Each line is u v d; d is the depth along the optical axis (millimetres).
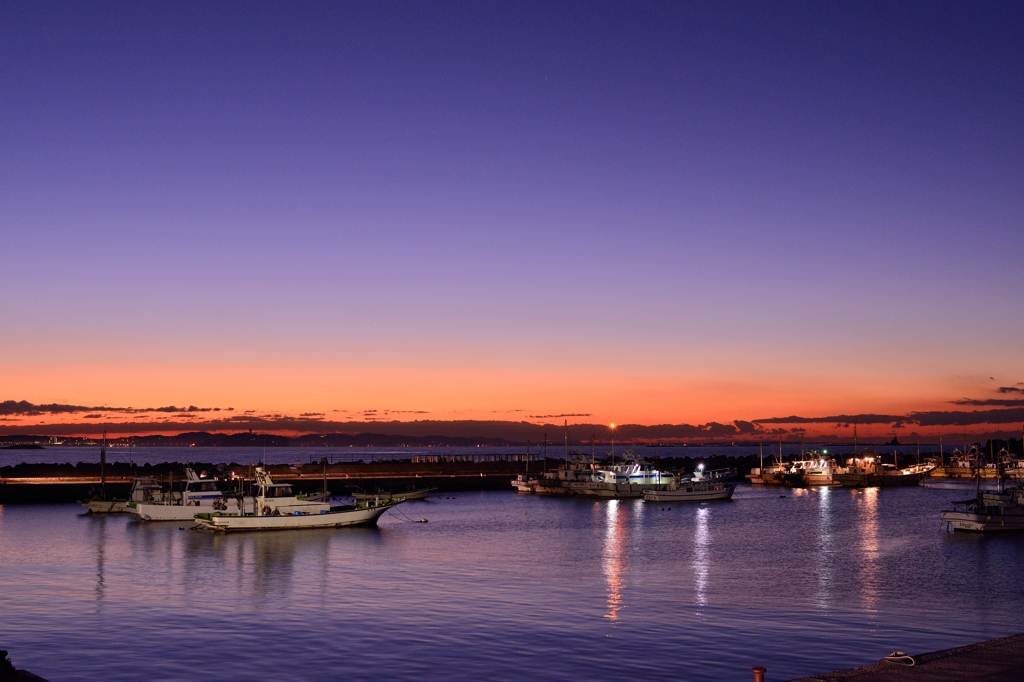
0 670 20562
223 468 165875
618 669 34406
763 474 176875
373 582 55219
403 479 161625
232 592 51719
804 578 56844
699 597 49656
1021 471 188625
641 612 45156
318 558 66812
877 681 20906
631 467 141625
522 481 151750
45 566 62469
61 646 38438
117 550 71500
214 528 84688
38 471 165250
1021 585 54031
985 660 22656
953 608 46750
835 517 104562
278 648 37875
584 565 63000
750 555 68812
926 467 189875
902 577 57406
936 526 92750
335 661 35812
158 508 95125
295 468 177125
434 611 45562
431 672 34156
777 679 32812
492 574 58625
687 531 88062
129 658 36406
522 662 35438
